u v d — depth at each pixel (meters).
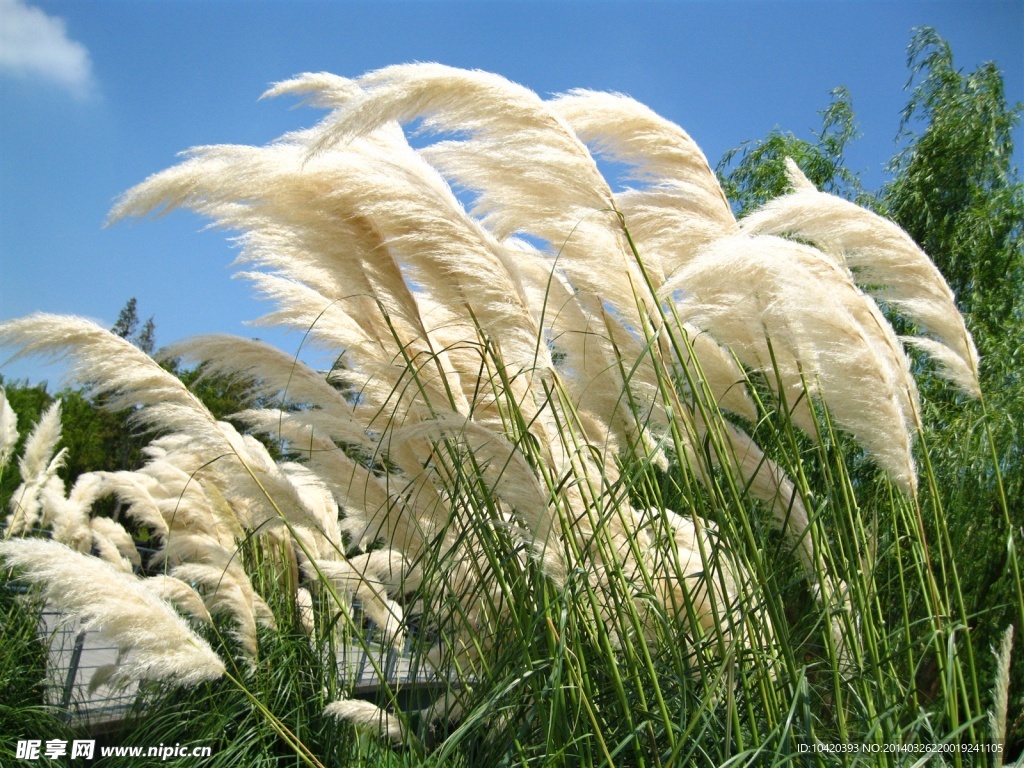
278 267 2.23
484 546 1.90
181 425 2.22
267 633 2.97
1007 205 4.55
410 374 2.09
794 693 1.64
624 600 1.83
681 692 1.75
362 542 2.86
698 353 2.09
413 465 2.01
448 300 1.98
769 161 5.14
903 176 5.03
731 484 1.86
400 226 1.93
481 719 1.82
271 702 2.68
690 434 1.96
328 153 1.96
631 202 2.08
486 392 2.14
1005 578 2.31
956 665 1.81
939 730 1.73
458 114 1.90
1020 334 3.54
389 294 2.04
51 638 3.00
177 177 1.92
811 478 2.45
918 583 2.21
